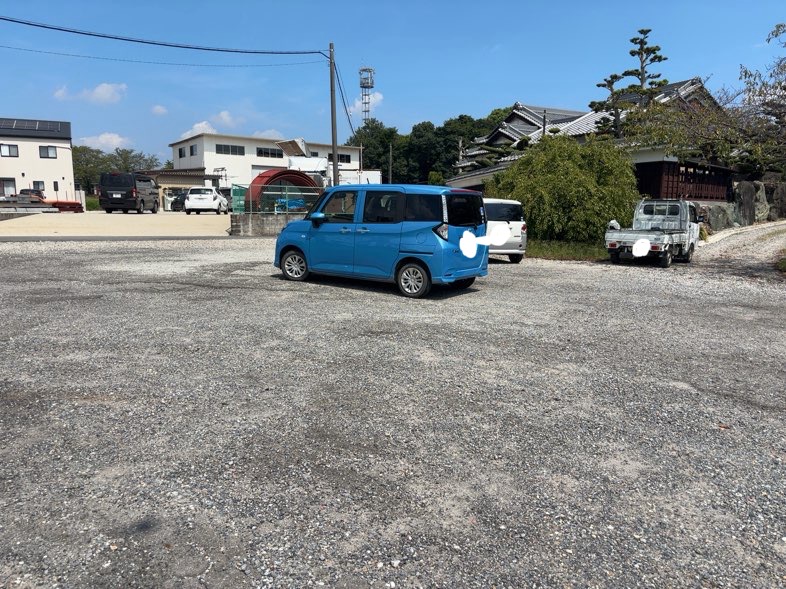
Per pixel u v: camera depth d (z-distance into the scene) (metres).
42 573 2.18
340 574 2.22
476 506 2.74
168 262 11.77
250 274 10.24
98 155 69.44
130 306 7.14
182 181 50.47
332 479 2.95
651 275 11.98
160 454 3.16
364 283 9.51
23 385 4.18
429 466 3.11
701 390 4.48
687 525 2.62
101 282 8.99
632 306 8.11
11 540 2.37
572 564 2.33
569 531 2.55
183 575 2.19
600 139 20.09
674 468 3.17
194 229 20.34
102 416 3.65
